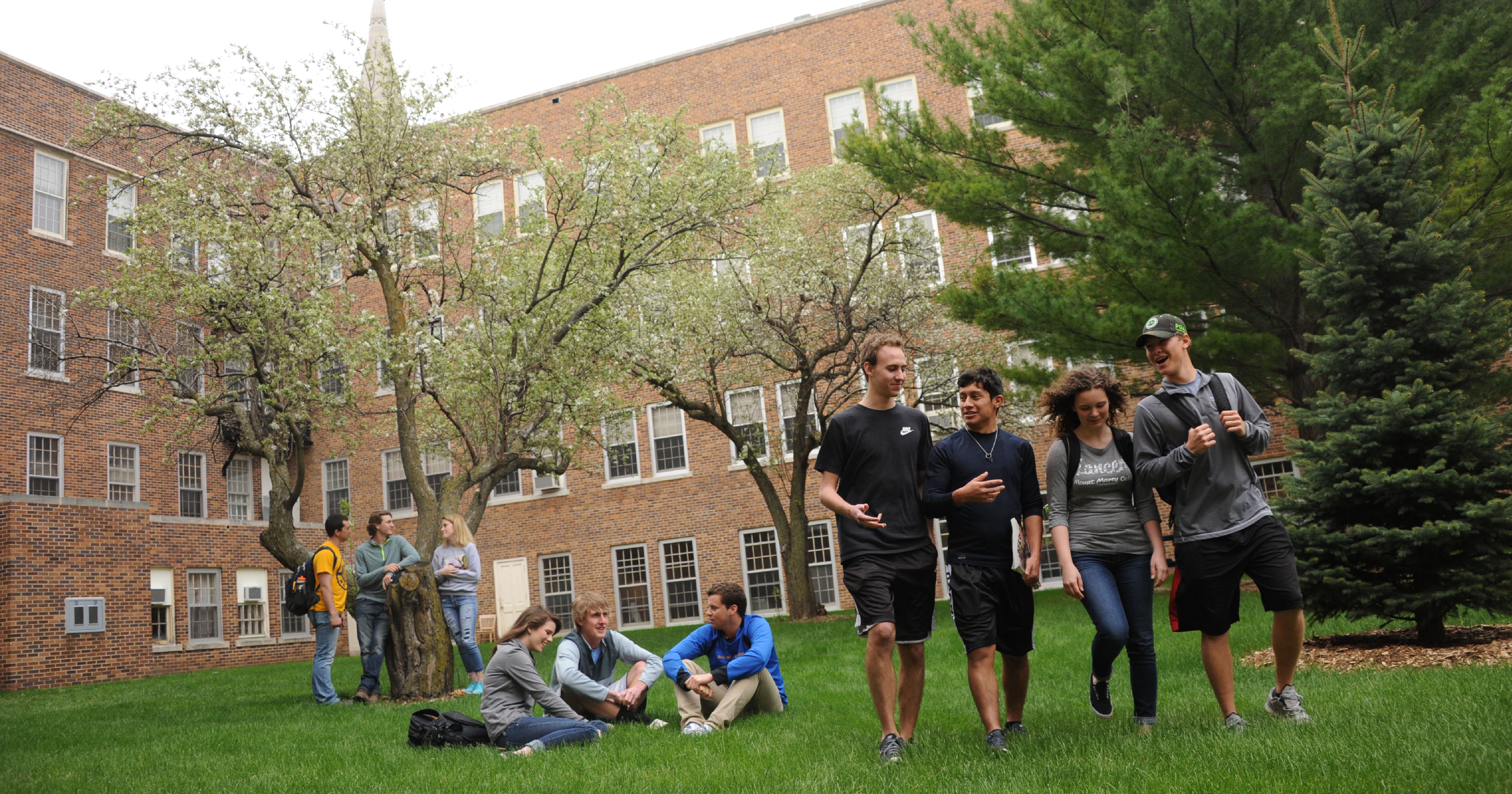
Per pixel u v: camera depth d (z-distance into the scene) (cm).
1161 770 410
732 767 504
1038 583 527
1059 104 1357
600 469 2659
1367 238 845
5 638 1973
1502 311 841
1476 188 1089
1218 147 1305
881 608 496
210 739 792
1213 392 521
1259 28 1176
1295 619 507
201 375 1479
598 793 459
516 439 1290
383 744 699
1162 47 1270
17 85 2445
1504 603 814
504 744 657
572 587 2844
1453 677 623
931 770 447
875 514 507
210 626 2500
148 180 1351
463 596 1109
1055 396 537
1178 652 916
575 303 1328
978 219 1474
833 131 2605
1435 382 837
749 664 700
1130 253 1216
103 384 2402
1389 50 1177
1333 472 857
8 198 2397
